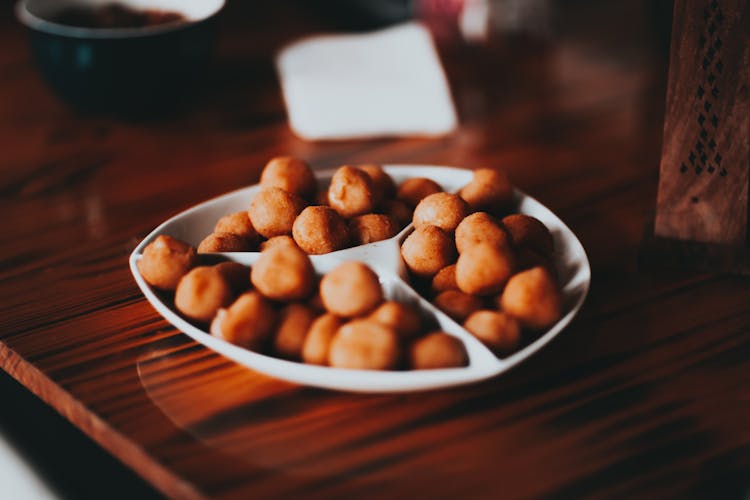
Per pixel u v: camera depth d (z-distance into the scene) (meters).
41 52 0.84
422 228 0.60
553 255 0.62
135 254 0.61
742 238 0.64
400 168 0.70
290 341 0.55
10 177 0.81
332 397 0.56
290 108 0.90
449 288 0.58
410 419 0.54
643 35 1.03
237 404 0.56
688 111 0.62
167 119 0.90
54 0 0.89
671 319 0.61
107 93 0.86
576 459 0.52
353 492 0.50
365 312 0.55
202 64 0.88
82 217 0.75
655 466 0.52
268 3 1.17
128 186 0.79
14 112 0.92
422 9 1.00
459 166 0.80
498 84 0.94
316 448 0.53
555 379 0.57
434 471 0.52
